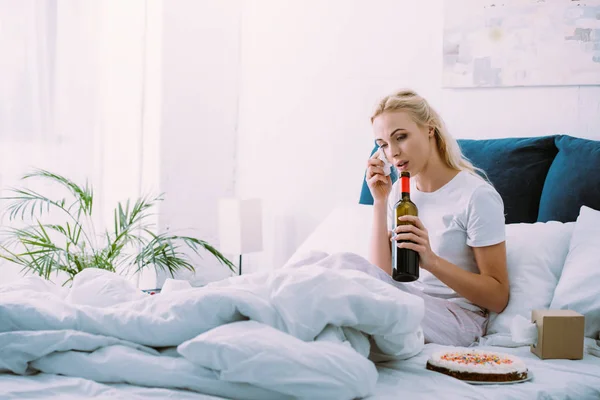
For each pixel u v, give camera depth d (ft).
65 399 4.06
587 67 9.53
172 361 4.43
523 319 6.10
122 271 11.43
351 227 9.26
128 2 11.65
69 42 10.94
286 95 12.03
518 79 9.93
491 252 6.91
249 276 5.84
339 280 4.98
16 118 10.31
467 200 7.05
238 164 12.72
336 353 4.33
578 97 9.64
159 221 11.89
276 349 4.18
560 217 8.52
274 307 4.79
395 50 10.93
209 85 12.41
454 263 7.15
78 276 5.96
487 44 10.11
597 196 8.38
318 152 11.69
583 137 9.61
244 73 12.59
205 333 4.38
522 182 9.02
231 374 4.15
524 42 9.88
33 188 10.52
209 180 12.51
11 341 4.55
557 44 9.70
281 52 12.07
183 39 12.06
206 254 12.51
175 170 12.08
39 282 6.05
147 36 11.90
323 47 11.61
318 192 11.69
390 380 4.92
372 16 11.12
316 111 11.71
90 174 11.23
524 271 7.10
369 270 6.41
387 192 7.59
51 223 10.75
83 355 4.54
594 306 6.44
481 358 5.35
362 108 11.25
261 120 12.35
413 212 6.44
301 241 11.86
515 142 9.35
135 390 4.28
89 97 11.20
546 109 9.82
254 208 11.25
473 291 6.67
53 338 4.53
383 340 5.20
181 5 12.02
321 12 11.62
